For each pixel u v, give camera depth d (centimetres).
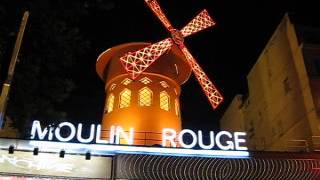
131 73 1619
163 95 1644
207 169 1139
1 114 666
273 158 1114
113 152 1084
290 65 1820
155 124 1555
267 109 2070
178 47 1739
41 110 852
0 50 748
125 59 1625
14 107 834
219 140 1142
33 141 1034
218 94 1669
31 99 834
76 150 1073
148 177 1137
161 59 1706
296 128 1745
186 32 1794
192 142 1133
